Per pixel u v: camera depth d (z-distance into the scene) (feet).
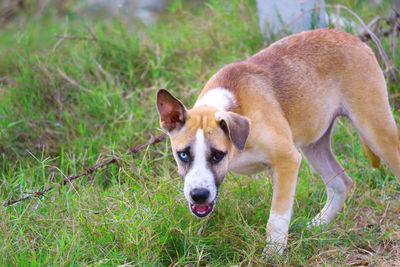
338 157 17.74
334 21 22.75
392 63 20.35
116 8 29.14
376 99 14.78
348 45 15.06
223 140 12.44
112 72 22.15
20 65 22.33
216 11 24.97
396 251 13.92
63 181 15.66
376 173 17.15
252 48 22.12
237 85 13.80
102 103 20.12
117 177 16.97
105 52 22.82
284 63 14.62
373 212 15.58
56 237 12.89
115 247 13.14
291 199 13.53
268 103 13.71
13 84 21.53
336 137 18.74
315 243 13.94
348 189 15.81
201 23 25.09
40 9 31.32
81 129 18.76
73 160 17.08
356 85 14.84
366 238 14.44
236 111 13.42
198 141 12.27
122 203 14.17
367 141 15.15
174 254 13.44
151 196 14.42
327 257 13.69
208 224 14.15
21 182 15.37
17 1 32.53
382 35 21.44
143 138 18.52
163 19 27.78
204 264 13.29
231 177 16.07
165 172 16.47
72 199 14.69
